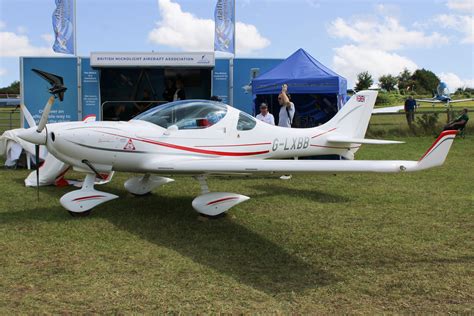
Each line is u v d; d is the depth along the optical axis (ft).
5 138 29.50
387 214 18.45
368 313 9.88
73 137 17.04
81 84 35.24
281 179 26.58
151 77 37.81
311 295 10.73
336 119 23.43
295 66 31.58
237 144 19.60
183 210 19.06
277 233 15.83
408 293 10.93
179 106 18.71
